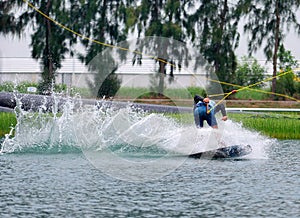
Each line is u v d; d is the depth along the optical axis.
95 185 19.66
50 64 60.88
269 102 61.62
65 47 61.62
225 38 60.81
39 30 61.53
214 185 19.84
